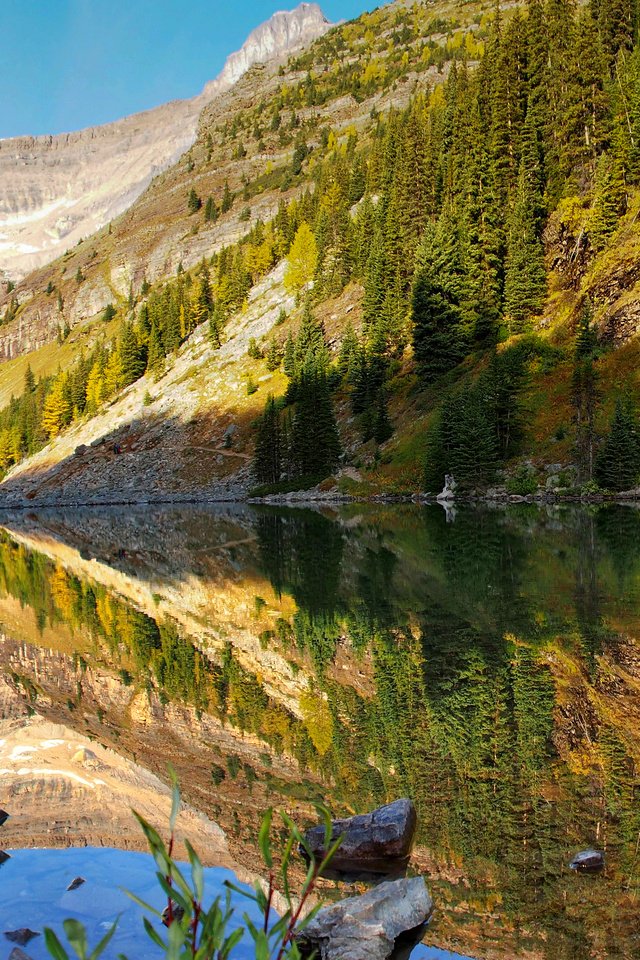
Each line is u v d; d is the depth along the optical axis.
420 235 110.38
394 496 80.81
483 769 8.78
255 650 16.28
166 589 27.08
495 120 99.94
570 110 90.56
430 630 16.47
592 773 8.44
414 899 5.71
